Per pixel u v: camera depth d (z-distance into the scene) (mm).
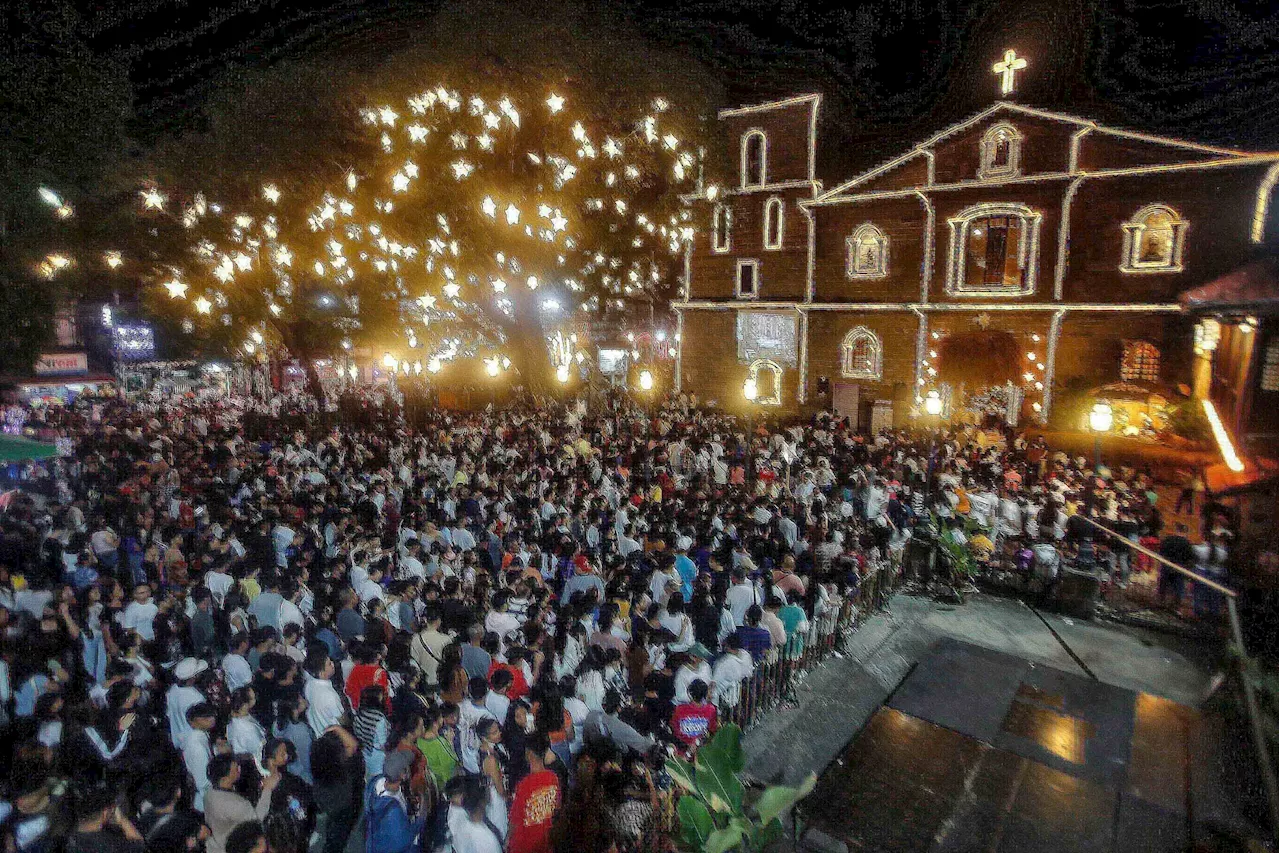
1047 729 9531
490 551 12961
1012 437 26812
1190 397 26031
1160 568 13711
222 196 26891
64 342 40438
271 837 6016
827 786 8453
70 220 22219
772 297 34969
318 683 7527
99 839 5449
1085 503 15930
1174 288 26828
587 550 12867
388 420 28375
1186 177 26328
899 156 30969
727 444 23141
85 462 17344
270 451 21312
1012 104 28625
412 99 24125
